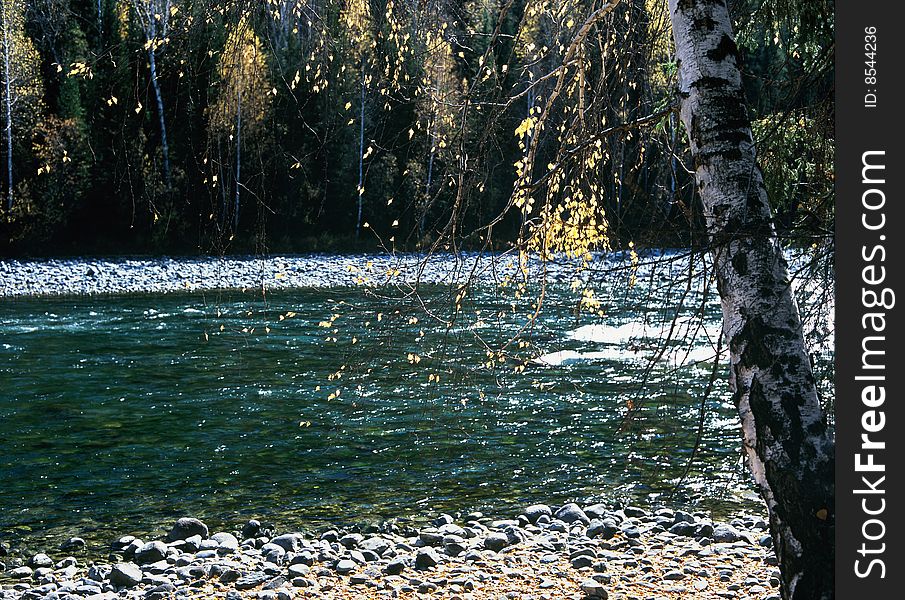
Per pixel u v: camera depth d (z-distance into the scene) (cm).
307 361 1695
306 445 1099
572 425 1152
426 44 546
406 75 554
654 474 871
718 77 395
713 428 1091
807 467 375
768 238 383
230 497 905
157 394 1416
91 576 688
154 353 1816
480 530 789
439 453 1051
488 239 512
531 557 707
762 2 495
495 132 505
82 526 823
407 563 696
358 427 1176
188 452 1077
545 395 1312
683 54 404
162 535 795
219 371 1608
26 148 3969
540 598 610
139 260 3891
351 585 653
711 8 400
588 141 450
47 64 3925
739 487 907
